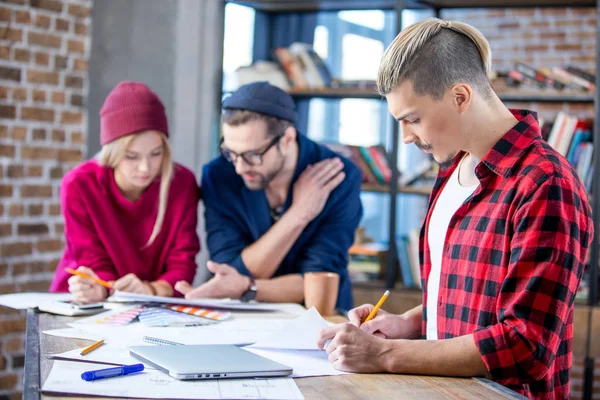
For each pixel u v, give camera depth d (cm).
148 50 378
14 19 337
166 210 234
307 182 229
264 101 215
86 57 363
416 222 430
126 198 232
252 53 404
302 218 226
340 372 125
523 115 140
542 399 129
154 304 193
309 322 156
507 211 130
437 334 147
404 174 365
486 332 121
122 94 222
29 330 157
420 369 124
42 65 347
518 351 118
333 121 409
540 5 377
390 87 133
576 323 323
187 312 182
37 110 346
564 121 338
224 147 222
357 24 414
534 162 128
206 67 385
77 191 226
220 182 238
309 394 111
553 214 121
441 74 130
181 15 380
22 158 342
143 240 234
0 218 335
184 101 383
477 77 134
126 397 106
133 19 375
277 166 221
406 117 134
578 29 409
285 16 411
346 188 235
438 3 383
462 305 138
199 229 388
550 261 119
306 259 231
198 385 112
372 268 365
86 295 195
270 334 158
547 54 413
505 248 129
